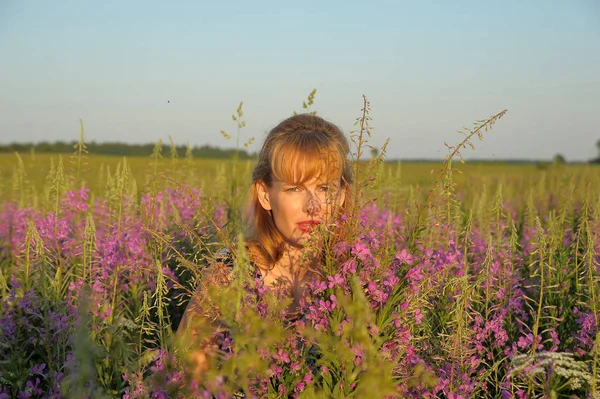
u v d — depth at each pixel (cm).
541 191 854
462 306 271
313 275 284
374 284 223
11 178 697
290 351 221
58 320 326
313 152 275
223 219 555
